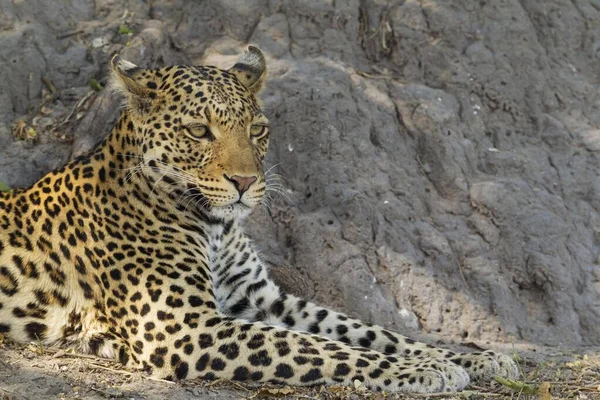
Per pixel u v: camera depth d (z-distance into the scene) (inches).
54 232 387.9
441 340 463.2
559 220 513.7
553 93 564.4
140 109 379.9
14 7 523.5
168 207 384.8
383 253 490.6
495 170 530.9
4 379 344.8
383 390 357.7
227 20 548.1
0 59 506.3
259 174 376.8
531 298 500.4
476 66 554.3
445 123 533.3
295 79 522.0
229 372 357.4
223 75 386.9
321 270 482.3
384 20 561.0
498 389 375.2
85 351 385.4
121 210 382.3
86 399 335.9
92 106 503.5
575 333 486.9
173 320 364.2
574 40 588.1
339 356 360.8
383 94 537.3
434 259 495.5
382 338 409.1
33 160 490.3
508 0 575.5
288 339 361.1
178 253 379.9
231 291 418.0
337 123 516.1
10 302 385.4
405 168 521.7
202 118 370.0
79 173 391.5
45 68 513.7
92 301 383.2
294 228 492.7
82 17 538.0
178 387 353.1
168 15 550.3
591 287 502.0
